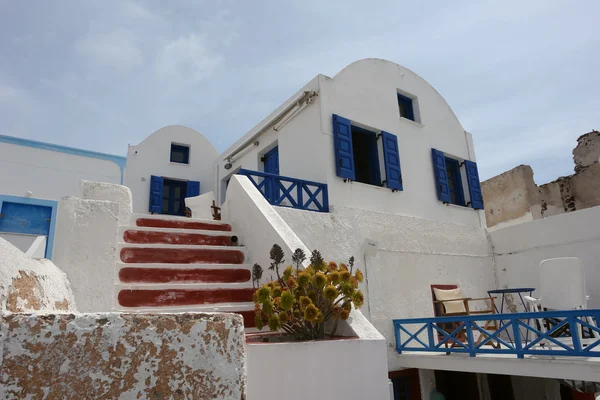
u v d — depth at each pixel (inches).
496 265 394.3
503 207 652.1
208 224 240.5
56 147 409.7
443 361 250.2
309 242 265.9
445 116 431.5
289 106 351.9
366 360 136.6
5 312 47.5
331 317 153.5
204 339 57.1
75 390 47.6
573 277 214.5
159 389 52.2
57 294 90.0
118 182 432.5
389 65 391.9
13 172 384.5
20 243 326.6
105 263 154.8
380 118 364.2
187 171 546.0
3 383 44.4
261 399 114.4
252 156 428.8
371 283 293.7
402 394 282.7
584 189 580.4
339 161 315.6
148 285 167.2
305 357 124.1
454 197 426.0
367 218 309.4
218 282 194.1
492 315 223.9
